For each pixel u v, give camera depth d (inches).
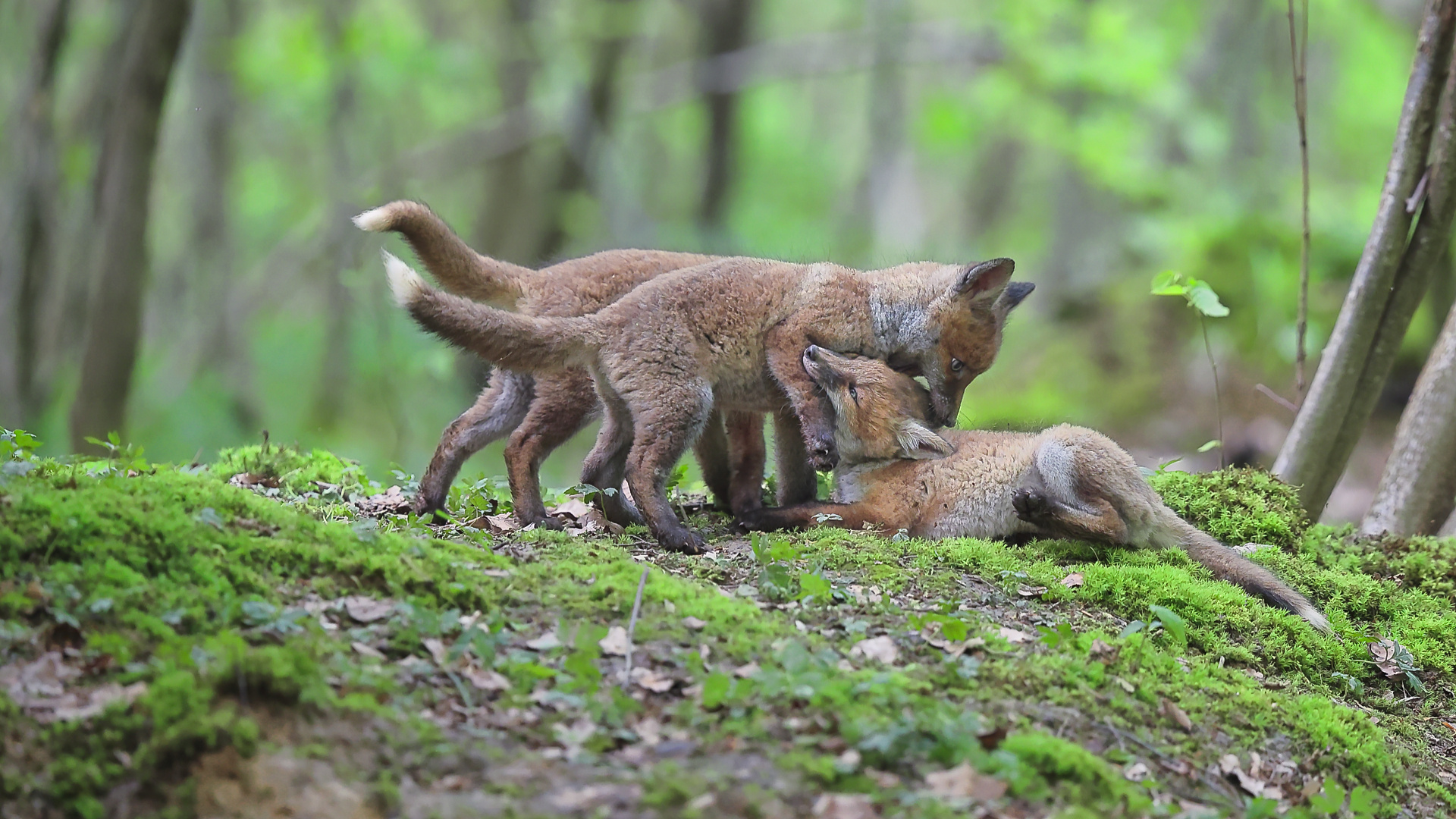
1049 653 308.0
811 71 1454.2
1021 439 420.5
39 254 871.7
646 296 390.6
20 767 213.9
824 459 405.1
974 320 463.5
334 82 1252.5
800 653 262.4
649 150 1876.2
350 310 1180.5
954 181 2066.9
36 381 900.0
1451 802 313.4
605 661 271.6
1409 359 927.7
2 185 906.7
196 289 1325.0
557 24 1414.9
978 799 229.1
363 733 230.1
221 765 216.7
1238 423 903.7
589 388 403.5
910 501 418.3
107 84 879.7
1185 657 339.0
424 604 284.2
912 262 510.0
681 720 249.8
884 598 327.3
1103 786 244.4
